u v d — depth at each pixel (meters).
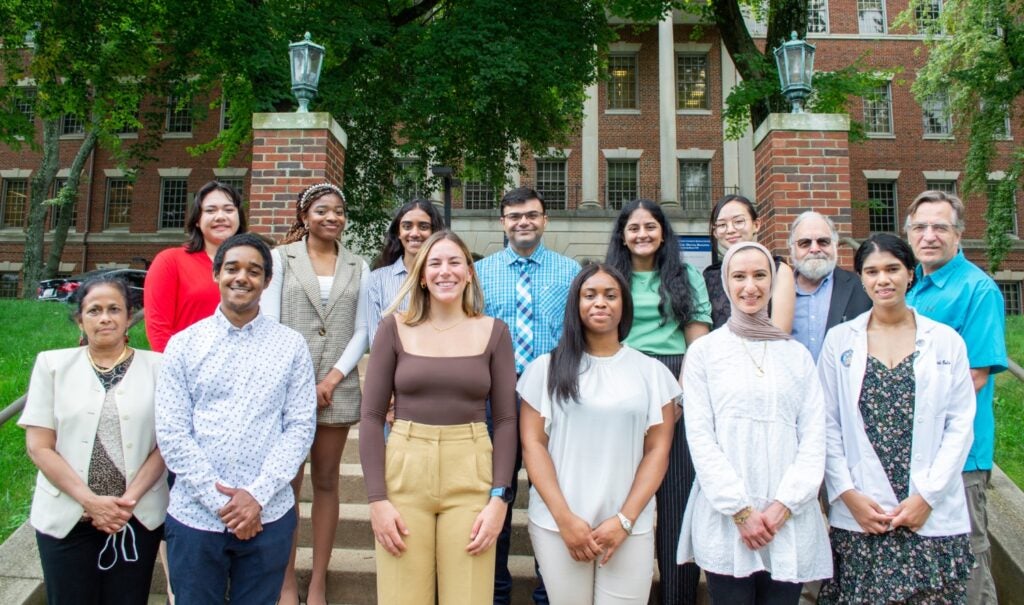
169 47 11.83
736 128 12.15
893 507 2.59
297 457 2.65
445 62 11.02
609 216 20.69
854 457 2.69
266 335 2.77
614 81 22.47
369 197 12.41
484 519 2.55
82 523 2.58
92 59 11.80
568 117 16.11
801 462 2.58
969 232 21.75
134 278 17.00
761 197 6.34
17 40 12.56
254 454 2.57
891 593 2.52
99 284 2.71
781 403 2.63
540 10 11.62
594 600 2.68
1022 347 7.33
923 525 2.54
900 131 22.03
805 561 2.50
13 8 11.34
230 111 14.73
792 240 3.36
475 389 2.68
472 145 13.12
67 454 2.59
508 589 3.21
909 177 21.88
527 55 10.87
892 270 2.71
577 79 11.77
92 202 23.36
